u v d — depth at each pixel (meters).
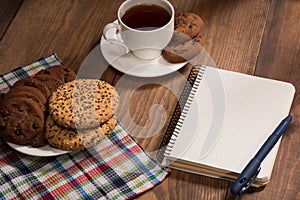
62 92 1.12
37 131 1.09
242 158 1.09
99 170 1.11
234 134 1.11
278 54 1.23
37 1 1.32
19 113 1.10
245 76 1.18
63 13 1.30
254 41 1.25
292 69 1.21
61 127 1.09
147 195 1.08
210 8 1.30
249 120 1.13
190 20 1.22
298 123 1.14
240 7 1.30
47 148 1.10
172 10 1.17
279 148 1.12
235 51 1.24
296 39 1.25
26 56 1.24
